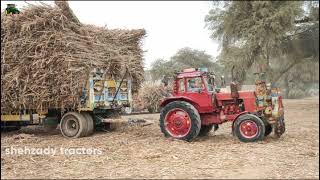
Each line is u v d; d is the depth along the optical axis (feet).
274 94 35.37
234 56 85.51
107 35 41.22
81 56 36.60
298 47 95.71
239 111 35.58
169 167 23.70
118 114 42.86
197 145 32.01
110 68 39.63
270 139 35.78
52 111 40.42
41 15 37.09
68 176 21.59
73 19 38.47
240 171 22.95
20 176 21.75
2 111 39.99
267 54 86.33
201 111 35.45
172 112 35.65
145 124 42.65
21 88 38.06
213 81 37.73
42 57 36.70
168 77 37.93
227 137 37.06
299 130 44.21
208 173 22.30
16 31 37.73
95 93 38.04
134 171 22.66
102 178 21.11
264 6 83.35
